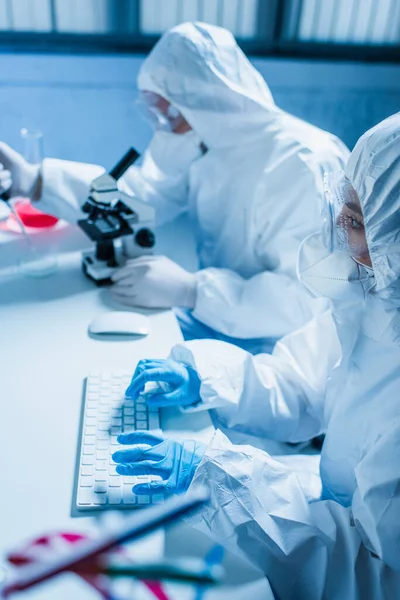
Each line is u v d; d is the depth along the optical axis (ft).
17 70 7.73
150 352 3.98
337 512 3.10
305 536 2.88
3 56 7.60
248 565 2.68
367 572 2.87
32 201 5.51
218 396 3.61
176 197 6.44
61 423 3.29
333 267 3.28
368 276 3.24
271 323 4.84
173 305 4.71
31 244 5.19
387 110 9.27
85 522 2.70
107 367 3.78
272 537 2.81
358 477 2.97
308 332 4.22
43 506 2.77
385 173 2.85
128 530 1.38
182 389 3.52
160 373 3.47
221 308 4.85
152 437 3.11
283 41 8.63
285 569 2.86
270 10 8.41
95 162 8.66
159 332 4.23
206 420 3.50
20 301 4.41
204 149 5.68
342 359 3.60
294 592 2.90
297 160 4.89
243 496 2.88
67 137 8.38
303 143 4.99
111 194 4.66
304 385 4.06
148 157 6.60
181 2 8.13
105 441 3.16
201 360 3.72
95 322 4.15
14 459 3.02
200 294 4.86
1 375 3.63
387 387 3.23
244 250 5.49
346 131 9.34
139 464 2.93
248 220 5.32
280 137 5.13
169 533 2.74
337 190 3.24
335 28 8.74
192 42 4.97
